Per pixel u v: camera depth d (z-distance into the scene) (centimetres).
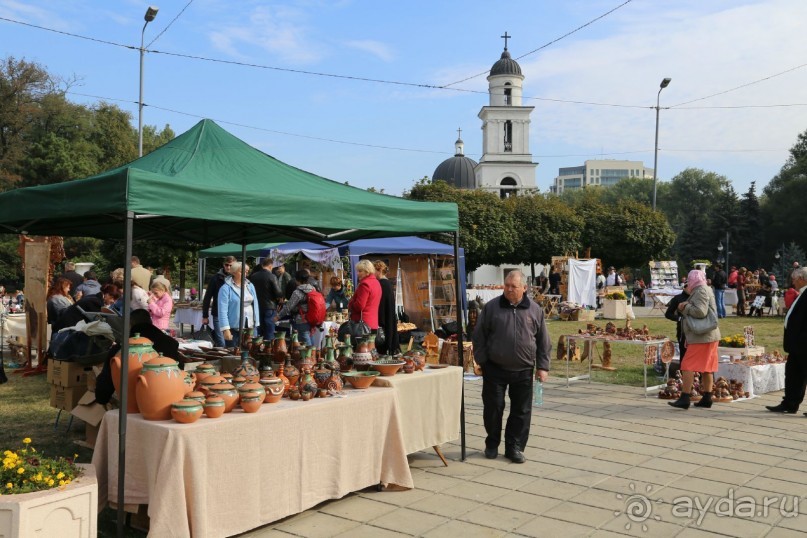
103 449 432
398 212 568
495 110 5278
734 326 1939
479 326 605
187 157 521
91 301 869
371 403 505
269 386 459
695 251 5984
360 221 538
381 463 516
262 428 427
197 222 702
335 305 1392
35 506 339
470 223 3278
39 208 460
